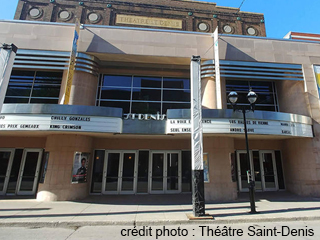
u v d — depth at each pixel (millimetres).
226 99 13070
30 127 8977
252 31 20328
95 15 18406
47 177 10195
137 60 12555
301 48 13305
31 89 12133
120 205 9156
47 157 10562
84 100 11375
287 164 13266
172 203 9594
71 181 10336
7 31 11492
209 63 12289
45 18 17875
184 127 9898
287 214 7668
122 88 13227
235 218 7086
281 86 13656
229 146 11344
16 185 11680
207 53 12438
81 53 11562
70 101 11047
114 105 12891
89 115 9469
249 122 10242
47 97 12125
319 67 13070
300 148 12258
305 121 11602
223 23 20062
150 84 13484
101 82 13125
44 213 7594
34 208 8383
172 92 13469
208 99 11969
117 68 13086
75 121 9289
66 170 10328
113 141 12672
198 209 7227
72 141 10609
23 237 5492
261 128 10312
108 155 12547
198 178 7457
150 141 12852
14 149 12078
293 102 12820
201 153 7652
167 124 10148
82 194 10703
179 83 13656
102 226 6562
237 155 13469
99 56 12047
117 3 18828
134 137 12047
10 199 10352
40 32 11680
